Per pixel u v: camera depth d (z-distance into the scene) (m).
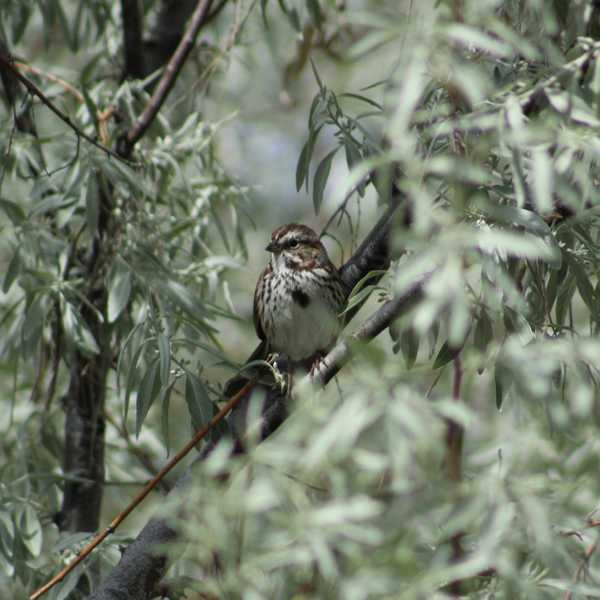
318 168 9.42
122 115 11.84
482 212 7.43
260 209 18.41
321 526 6.13
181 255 12.09
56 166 13.27
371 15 6.79
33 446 11.90
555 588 6.86
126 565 8.70
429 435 6.04
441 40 6.62
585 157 7.61
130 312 11.62
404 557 6.09
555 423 7.23
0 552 9.66
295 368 12.63
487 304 7.38
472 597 6.79
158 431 13.18
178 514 7.04
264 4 11.72
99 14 13.08
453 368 7.82
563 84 7.03
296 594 6.58
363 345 6.26
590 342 6.50
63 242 11.29
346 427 6.00
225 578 6.65
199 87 12.86
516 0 8.37
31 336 10.60
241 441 9.03
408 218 8.47
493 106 7.04
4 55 11.60
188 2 13.66
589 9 8.80
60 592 8.75
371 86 9.23
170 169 11.73
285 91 12.98
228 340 17.30
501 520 6.07
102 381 11.55
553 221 8.02
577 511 7.16
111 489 12.75
